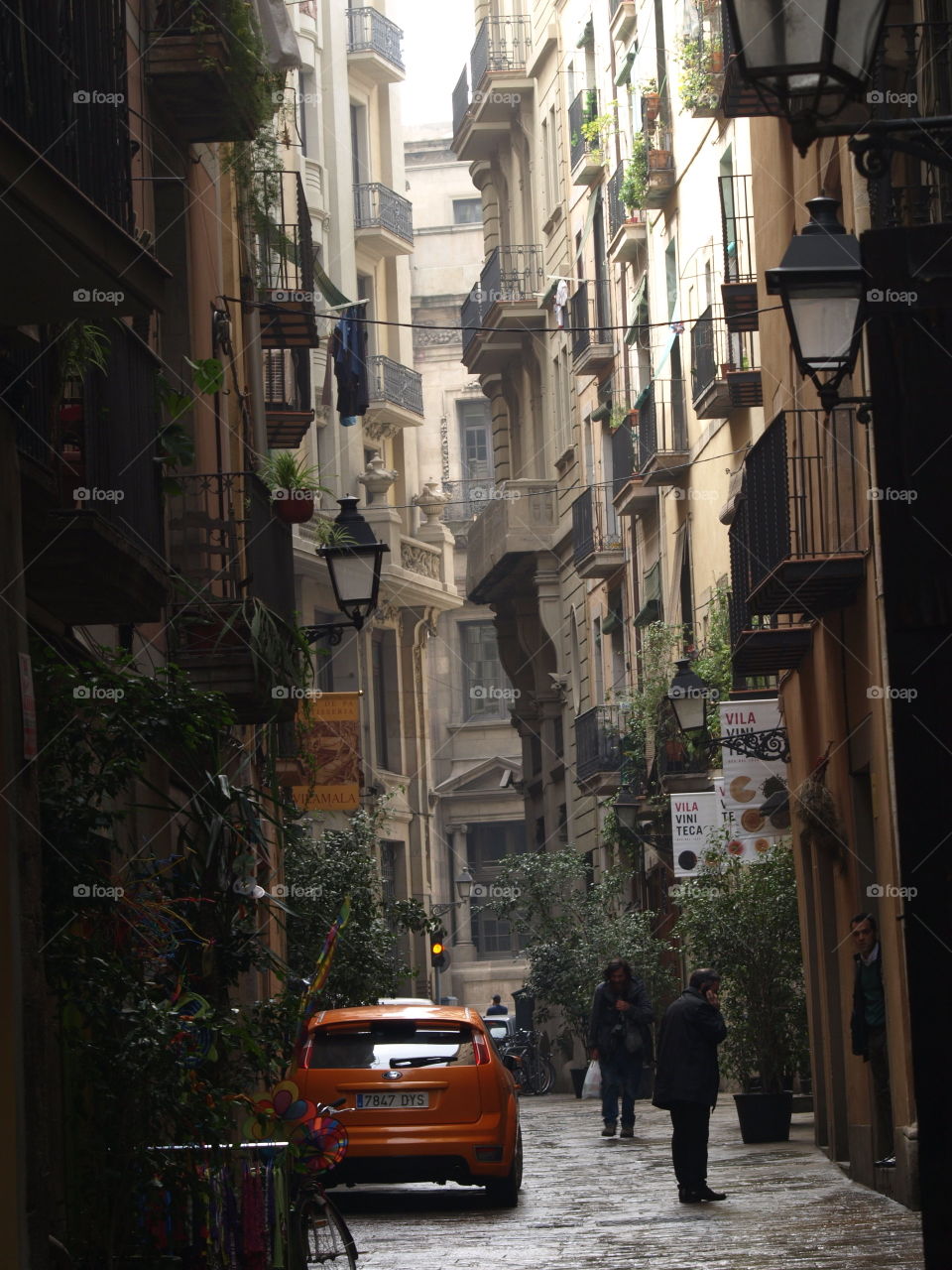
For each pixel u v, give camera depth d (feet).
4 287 35.14
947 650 45.55
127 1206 42.04
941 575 45.88
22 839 36.78
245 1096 45.47
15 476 38.19
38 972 37.01
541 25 196.54
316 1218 48.06
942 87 54.90
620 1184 78.33
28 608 47.24
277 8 93.20
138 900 45.03
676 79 140.05
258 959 51.24
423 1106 70.79
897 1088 63.67
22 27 34.45
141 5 70.03
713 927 93.66
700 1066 68.64
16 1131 35.09
